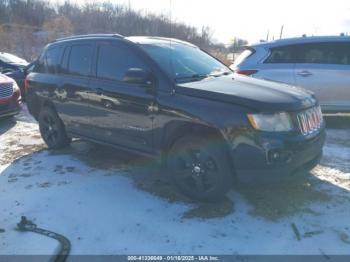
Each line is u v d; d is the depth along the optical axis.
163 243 3.14
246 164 3.40
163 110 3.86
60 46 5.43
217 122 3.45
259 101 3.39
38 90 5.68
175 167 3.93
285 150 3.34
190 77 4.10
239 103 3.42
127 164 4.99
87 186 4.28
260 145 3.32
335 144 5.89
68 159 5.25
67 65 5.20
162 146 4.02
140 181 4.41
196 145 3.69
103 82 4.55
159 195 4.02
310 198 3.88
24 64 12.94
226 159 3.54
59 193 4.11
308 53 6.88
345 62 6.77
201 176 3.74
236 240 3.16
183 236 3.23
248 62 7.16
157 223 3.44
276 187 4.14
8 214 3.69
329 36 6.92
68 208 3.76
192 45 5.16
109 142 4.68
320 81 6.77
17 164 5.11
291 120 3.45
